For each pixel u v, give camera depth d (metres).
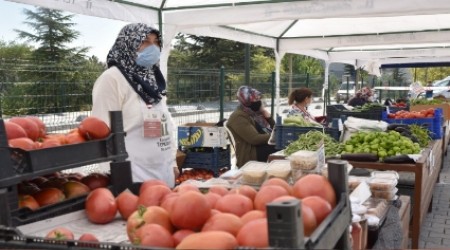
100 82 3.12
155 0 6.05
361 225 2.18
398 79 33.09
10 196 1.48
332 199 1.41
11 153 1.49
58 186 1.85
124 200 1.72
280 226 0.95
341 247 1.39
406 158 4.24
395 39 9.68
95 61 24.27
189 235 1.20
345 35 9.84
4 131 1.46
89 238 1.39
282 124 5.55
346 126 5.27
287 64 34.00
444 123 8.70
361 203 2.51
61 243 1.21
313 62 36.03
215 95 9.02
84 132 1.83
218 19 6.27
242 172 2.59
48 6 4.41
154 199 1.67
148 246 1.13
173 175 3.47
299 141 4.85
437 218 5.95
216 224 1.26
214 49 30.27
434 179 5.86
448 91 20.56
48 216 1.63
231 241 1.12
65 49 23.50
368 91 11.62
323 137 4.85
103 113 3.06
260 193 1.47
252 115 5.96
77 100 5.43
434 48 12.94
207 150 6.52
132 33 3.17
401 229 2.70
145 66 3.23
